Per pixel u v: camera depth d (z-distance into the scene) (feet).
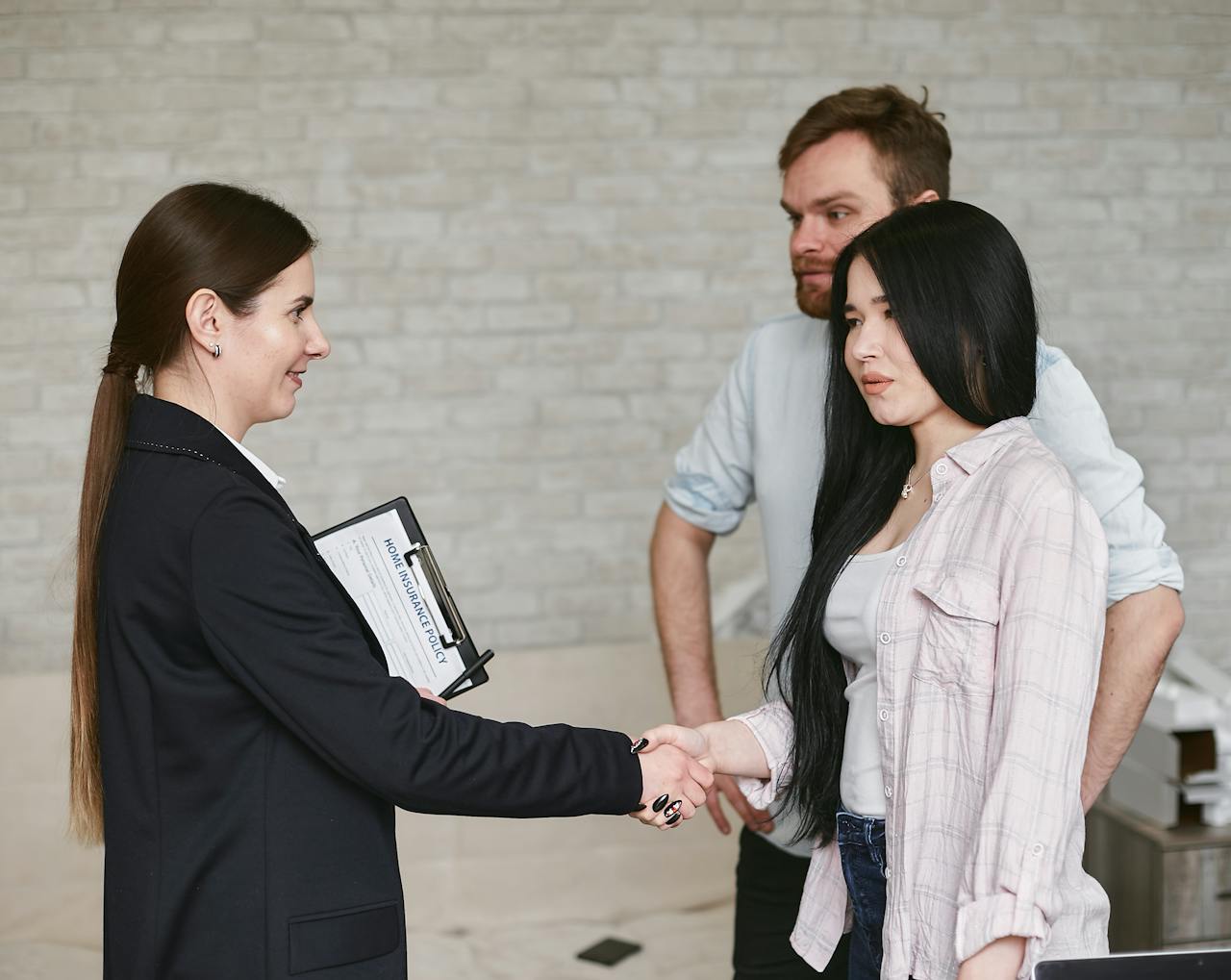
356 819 4.35
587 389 11.95
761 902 6.51
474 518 11.91
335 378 11.62
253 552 4.14
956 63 12.06
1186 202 12.39
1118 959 3.59
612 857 10.02
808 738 5.11
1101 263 12.34
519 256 11.76
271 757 4.26
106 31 11.02
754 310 12.09
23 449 11.18
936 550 4.54
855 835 4.86
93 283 11.16
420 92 11.48
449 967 9.07
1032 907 3.88
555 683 10.34
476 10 11.49
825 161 5.89
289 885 4.20
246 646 4.12
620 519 12.09
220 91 11.20
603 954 9.21
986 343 4.57
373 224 11.53
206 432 4.35
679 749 5.01
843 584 4.92
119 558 4.31
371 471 11.74
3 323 11.09
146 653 4.24
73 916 9.37
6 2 10.87
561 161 11.73
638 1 11.68
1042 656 4.09
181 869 4.21
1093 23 12.16
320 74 11.32
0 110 10.94
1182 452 12.51
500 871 9.89
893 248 4.64
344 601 4.44
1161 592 5.16
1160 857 8.21
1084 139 12.24
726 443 6.70
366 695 4.16
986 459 4.57
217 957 4.16
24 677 9.74
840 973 6.17
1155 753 8.50
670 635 7.11
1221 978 3.59
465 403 11.82
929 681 4.42
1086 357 12.38
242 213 4.43
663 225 11.91
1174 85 12.30
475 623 11.97
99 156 11.09
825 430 5.22
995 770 4.05
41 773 9.57
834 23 11.91
